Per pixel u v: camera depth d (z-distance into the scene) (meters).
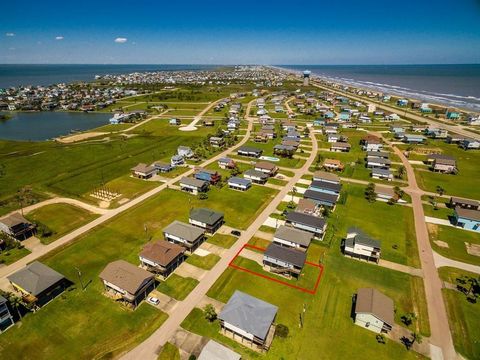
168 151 143.62
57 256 66.12
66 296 55.25
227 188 102.06
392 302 50.72
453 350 45.34
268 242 71.69
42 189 100.12
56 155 134.75
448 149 144.75
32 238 72.56
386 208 89.12
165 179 109.50
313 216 76.69
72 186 102.69
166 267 59.22
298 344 46.06
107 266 58.09
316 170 119.38
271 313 48.19
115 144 153.88
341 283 59.12
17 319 50.28
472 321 50.44
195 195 96.38
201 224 74.94
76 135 175.25
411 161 130.62
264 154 140.00
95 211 85.81
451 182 107.88
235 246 70.06
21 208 86.56
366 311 48.22
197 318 50.62
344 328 49.03
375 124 199.38
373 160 123.56
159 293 55.91
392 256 67.19
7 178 108.56
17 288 55.47
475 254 68.06
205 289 56.97
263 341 44.28
